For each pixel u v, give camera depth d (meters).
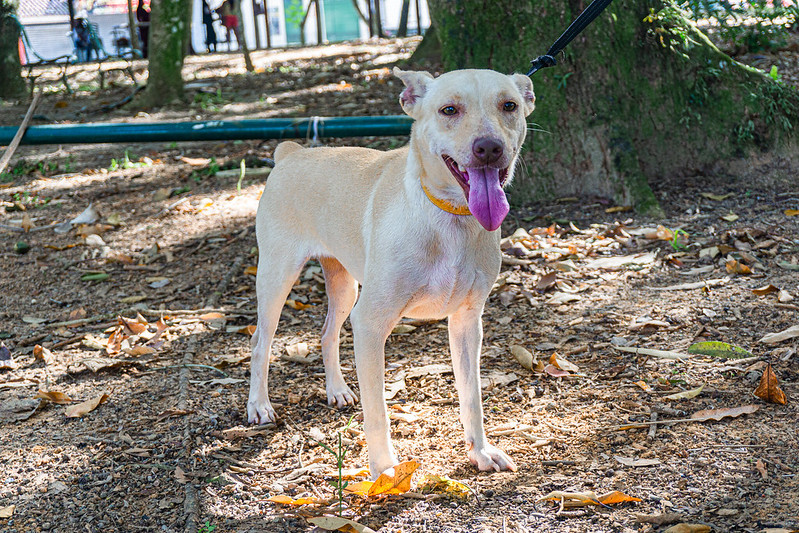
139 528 2.84
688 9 6.59
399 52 16.52
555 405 3.56
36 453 3.38
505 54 6.13
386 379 3.96
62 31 25.38
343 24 28.02
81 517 2.92
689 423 3.30
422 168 2.88
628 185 5.95
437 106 2.77
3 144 6.22
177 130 6.16
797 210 5.60
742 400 3.46
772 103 6.32
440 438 3.38
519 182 6.17
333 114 9.65
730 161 6.30
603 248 5.31
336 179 3.37
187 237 6.16
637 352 3.97
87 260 5.84
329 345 3.79
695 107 6.29
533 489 2.92
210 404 3.77
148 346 4.45
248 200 6.93
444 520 2.77
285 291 3.62
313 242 3.54
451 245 2.88
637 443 3.19
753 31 7.77
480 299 3.04
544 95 6.07
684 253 5.10
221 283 5.30
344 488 2.90
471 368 3.12
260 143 8.75
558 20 6.03
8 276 5.64
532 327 4.39
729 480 2.87
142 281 5.46
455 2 6.23
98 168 8.34
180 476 3.14
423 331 4.52
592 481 2.94
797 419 3.25
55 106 11.62
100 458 3.32
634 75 6.15
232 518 2.87
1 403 3.87
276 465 3.25
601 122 6.03
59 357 4.39
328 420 3.62
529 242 5.41
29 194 7.48
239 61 18.33
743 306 4.35
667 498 2.79
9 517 2.93
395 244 2.89
